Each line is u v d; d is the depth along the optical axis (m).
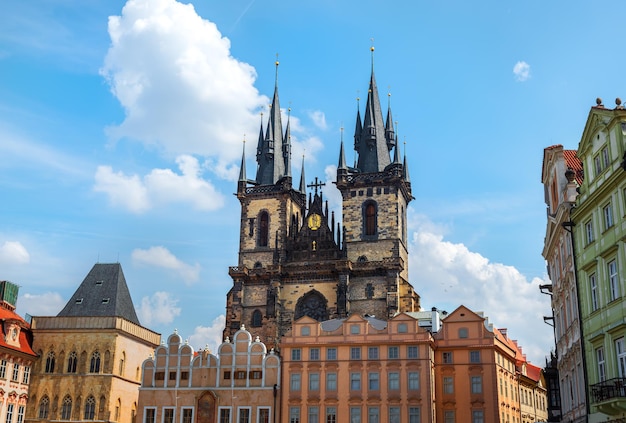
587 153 54.22
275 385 100.94
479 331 101.69
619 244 47.16
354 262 133.25
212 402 101.81
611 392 44.59
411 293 132.38
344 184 139.50
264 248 140.00
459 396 99.62
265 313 133.75
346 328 101.75
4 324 104.88
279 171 149.88
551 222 64.69
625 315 45.88
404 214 144.75
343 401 98.25
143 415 103.44
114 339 110.94
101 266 122.81
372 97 151.75
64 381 109.62
